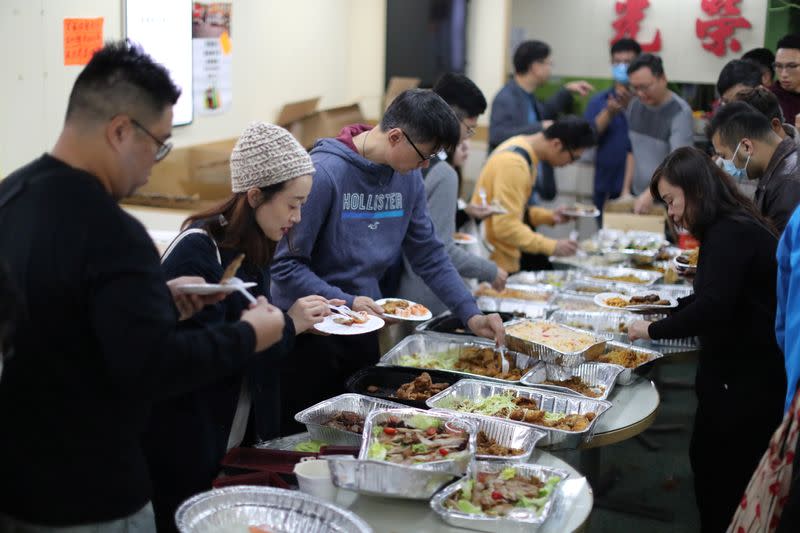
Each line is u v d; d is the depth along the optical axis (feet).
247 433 7.27
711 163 8.46
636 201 17.20
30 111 11.98
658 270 14.06
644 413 8.06
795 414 5.83
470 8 23.45
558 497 6.19
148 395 4.77
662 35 23.04
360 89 22.80
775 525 5.99
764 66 16.01
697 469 8.98
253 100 17.72
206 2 15.56
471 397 8.16
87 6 12.75
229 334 5.11
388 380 8.55
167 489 6.47
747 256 8.11
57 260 4.65
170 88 5.04
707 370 8.65
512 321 9.75
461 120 10.73
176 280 5.66
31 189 4.77
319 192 8.21
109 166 4.97
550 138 13.79
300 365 8.52
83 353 4.81
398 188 8.87
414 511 6.00
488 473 6.46
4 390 4.74
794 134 10.98
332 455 6.43
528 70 18.25
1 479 4.84
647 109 17.75
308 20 19.81
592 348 8.80
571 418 7.46
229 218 6.51
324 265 8.69
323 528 5.34
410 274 10.96
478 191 13.79
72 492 4.92
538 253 14.28
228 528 5.36
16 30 11.56
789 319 6.25
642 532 10.80
